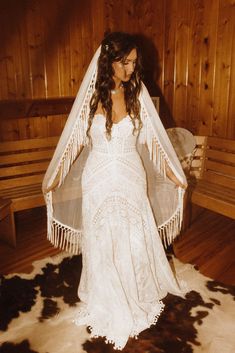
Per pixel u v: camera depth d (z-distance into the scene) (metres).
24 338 2.06
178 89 3.93
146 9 3.97
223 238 3.24
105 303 2.07
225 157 3.32
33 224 3.55
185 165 3.29
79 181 2.32
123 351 1.96
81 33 3.66
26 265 2.83
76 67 3.71
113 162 1.95
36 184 3.35
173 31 3.81
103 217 1.98
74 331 2.11
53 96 3.60
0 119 3.24
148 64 4.09
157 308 2.25
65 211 2.35
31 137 3.60
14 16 3.20
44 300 2.39
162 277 2.35
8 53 3.23
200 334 2.08
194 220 3.61
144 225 2.12
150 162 2.34
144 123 2.02
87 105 1.94
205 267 2.79
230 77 3.46
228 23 3.36
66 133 2.00
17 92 3.36
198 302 2.35
